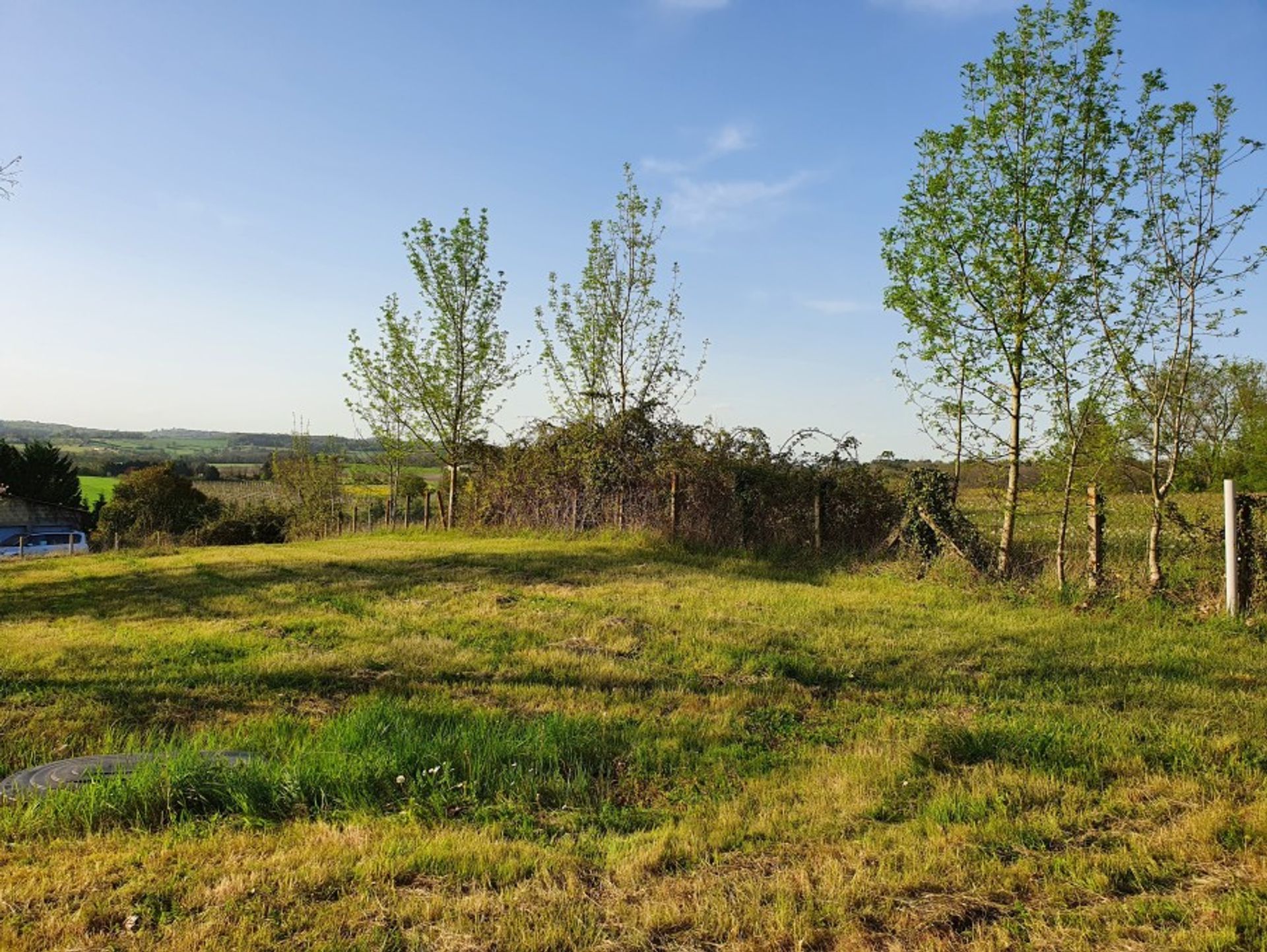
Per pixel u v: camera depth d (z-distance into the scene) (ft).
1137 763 16.85
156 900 11.74
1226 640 29.30
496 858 13.12
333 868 12.64
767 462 58.23
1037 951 10.57
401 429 81.41
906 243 42.11
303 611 36.37
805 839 14.06
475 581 44.65
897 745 18.28
